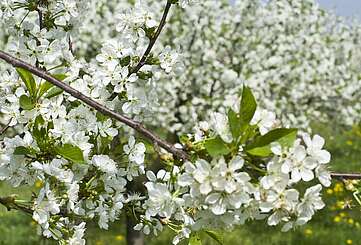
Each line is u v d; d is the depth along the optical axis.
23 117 2.79
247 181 2.00
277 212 2.12
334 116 14.54
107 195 2.91
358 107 14.34
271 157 2.10
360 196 2.37
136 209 3.02
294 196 2.07
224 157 2.04
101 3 10.72
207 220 2.24
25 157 2.65
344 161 17.22
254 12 11.36
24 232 10.39
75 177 2.77
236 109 2.15
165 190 2.24
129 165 3.00
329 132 17.83
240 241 10.63
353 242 10.97
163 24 3.29
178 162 2.24
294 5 12.22
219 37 11.02
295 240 10.84
